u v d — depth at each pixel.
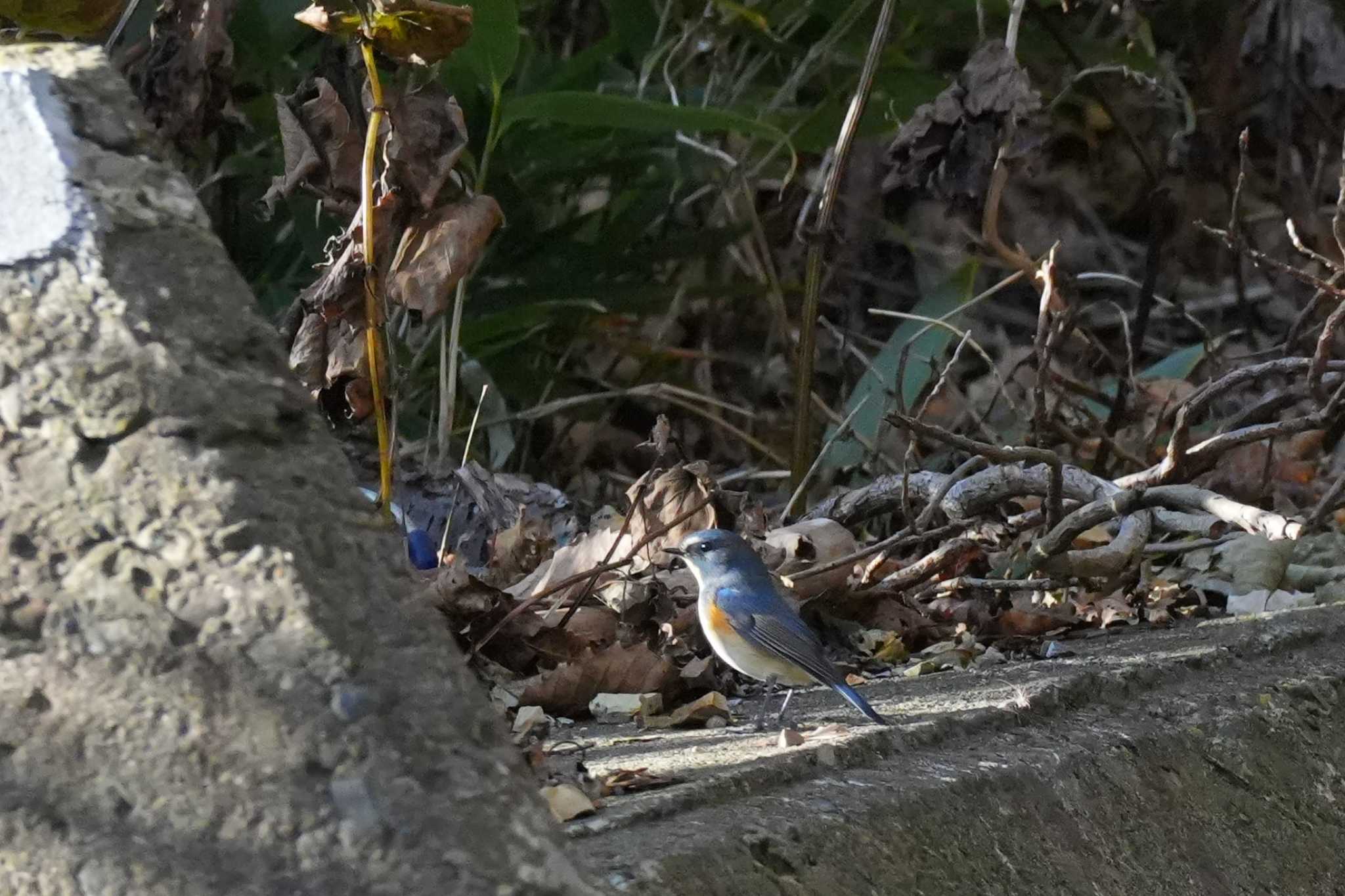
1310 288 13.98
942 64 15.42
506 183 12.74
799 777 4.61
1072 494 8.70
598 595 7.53
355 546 2.79
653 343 14.48
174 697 2.64
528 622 6.75
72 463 2.75
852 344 13.16
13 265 2.84
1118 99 14.55
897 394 10.13
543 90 13.32
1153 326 16.47
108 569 2.71
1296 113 13.84
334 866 2.55
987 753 5.07
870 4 13.47
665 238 14.40
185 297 2.88
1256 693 6.18
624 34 14.30
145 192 2.95
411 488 9.88
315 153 6.16
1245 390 12.98
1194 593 8.78
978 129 9.05
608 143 13.20
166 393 2.78
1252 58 13.23
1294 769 5.88
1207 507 7.88
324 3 6.08
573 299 13.13
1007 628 7.96
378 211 5.95
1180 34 14.50
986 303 16.77
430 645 2.75
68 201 2.87
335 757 2.59
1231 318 16.31
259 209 11.84
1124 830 4.98
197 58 6.68
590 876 2.62
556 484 13.56
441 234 5.99
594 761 4.91
